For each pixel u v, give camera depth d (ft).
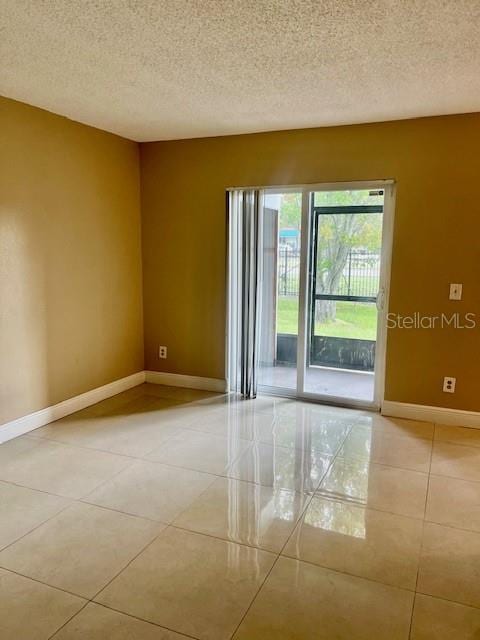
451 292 12.23
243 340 14.73
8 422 11.50
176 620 6.04
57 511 8.46
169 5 6.61
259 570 6.96
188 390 15.60
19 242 11.42
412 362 12.84
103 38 7.70
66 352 13.08
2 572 6.89
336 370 14.25
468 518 8.30
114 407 13.93
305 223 13.71
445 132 11.81
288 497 8.98
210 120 12.49
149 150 15.21
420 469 10.12
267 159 13.75
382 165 12.50
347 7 6.63
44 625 5.95
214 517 8.30
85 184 13.26
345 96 10.44
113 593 6.49
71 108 11.58
